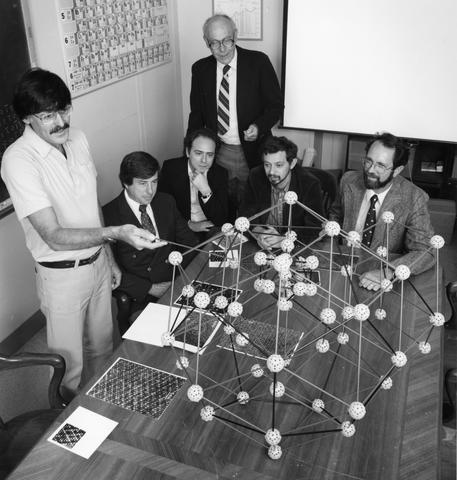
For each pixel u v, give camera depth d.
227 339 1.53
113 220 2.13
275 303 1.69
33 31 2.40
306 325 1.58
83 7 2.73
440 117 3.38
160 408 1.29
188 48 3.96
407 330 1.56
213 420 1.25
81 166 1.77
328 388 1.34
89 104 2.96
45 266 1.77
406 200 2.10
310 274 1.85
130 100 3.39
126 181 2.03
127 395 1.34
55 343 1.92
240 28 3.71
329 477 1.10
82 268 1.81
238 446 1.18
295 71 3.55
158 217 2.20
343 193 2.32
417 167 3.63
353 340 1.52
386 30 3.25
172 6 3.75
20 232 2.47
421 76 3.30
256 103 3.22
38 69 1.51
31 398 2.18
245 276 1.86
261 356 1.46
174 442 1.20
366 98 3.48
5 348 2.49
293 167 2.36
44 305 1.87
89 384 1.38
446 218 3.37
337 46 3.39
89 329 2.04
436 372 1.39
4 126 2.25
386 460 1.13
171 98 3.98
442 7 3.09
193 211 2.80
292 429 1.22
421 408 1.27
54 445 1.20
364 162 2.08
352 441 1.18
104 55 3.01
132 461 1.15
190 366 1.43
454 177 3.63
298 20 3.39
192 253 2.26
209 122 3.34
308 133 3.89
